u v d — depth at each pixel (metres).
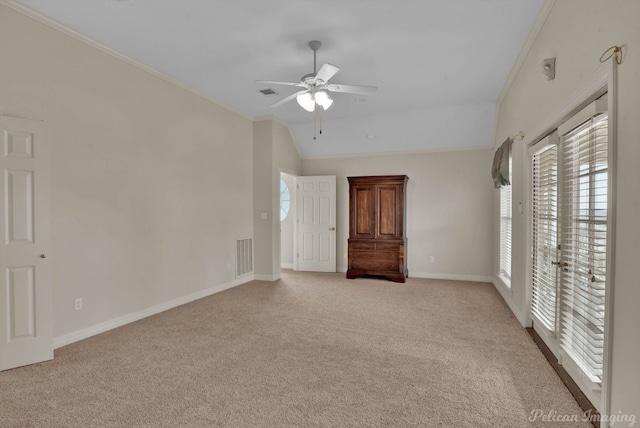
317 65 4.17
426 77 4.53
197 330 3.73
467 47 3.72
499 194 5.54
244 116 6.12
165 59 4.03
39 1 2.91
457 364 2.92
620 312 1.75
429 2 2.93
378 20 3.20
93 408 2.28
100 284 3.65
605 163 2.08
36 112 3.09
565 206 2.72
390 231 6.36
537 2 2.92
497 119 5.73
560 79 2.65
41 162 2.99
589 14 2.14
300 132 7.00
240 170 6.01
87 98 3.51
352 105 5.68
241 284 6.00
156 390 2.50
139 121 4.09
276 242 6.40
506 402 2.34
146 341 3.42
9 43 2.91
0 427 2.08
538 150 3.28
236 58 3.99
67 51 3.33
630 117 1.66
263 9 3.03
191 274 4.91
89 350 3.20
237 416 2.19
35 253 2.95
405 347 3.28
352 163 7.21
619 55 1.76
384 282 6.21
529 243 3.69
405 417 2.17
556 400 2.36
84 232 3.49
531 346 3.29
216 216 5.42
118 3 2.93
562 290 2.77
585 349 2.35
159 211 4.38
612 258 1.82
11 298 2.85
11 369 2.83
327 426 2.09
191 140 4.90
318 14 3.11
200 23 3.26
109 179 3.74
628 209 1.68
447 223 6.60
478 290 5.62
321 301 4.91
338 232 7.32
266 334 3.62
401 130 6.45
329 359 3.02
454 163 6.55
